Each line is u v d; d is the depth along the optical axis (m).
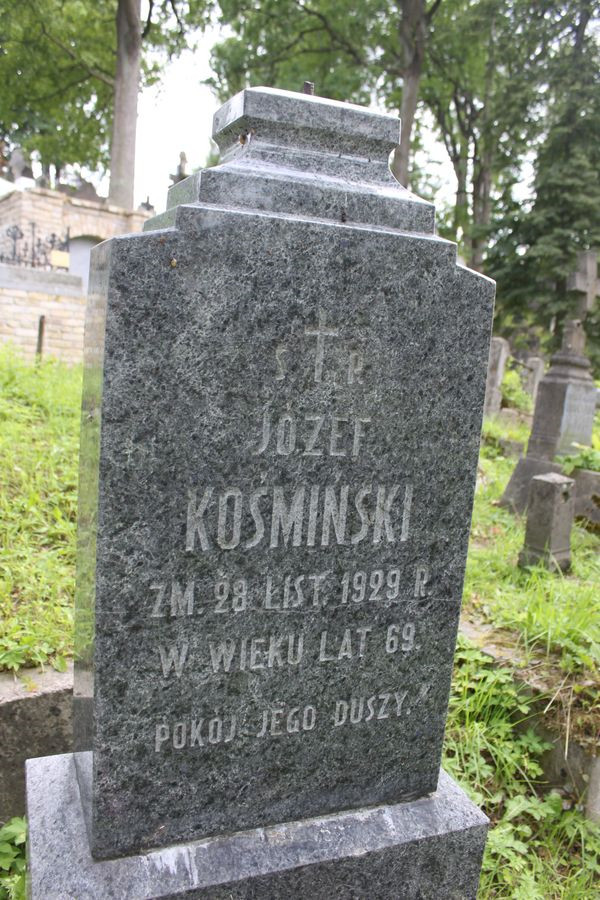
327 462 1.66
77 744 1.82
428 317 1.70
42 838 1.63
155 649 1.56
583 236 15.77
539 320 16.17
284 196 1.55
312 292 1.56
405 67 16.22
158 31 17.70
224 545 1.58
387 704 1.86
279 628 1.68
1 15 15.98
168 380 1.46
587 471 5.54
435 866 1.84
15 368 6.06
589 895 2.18
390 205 1.66
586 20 16.88
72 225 13.91
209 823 1.70
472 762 2.54
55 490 3.82
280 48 18.58
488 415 9.90
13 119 20.72
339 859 1.70
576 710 2.63
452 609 1.89
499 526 5.09
